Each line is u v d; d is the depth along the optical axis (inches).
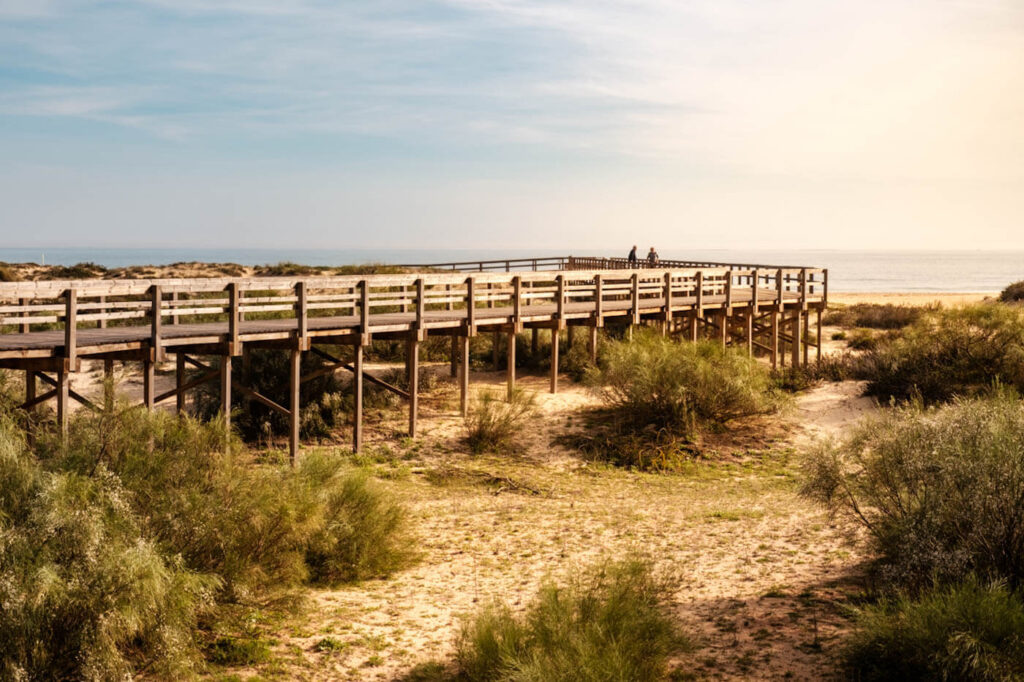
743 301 1019.3
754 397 733.3
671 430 710.5
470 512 520.4
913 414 374.3
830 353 1178.6
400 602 357.7
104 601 244.5
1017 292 1713.8
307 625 326.6
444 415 758.5
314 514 358.9
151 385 494.3
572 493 577.9
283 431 682.2
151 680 258.4
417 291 677.9
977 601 252.5
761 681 264.7
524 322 845.2
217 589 305.9
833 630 306.3
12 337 502.9
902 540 318.7
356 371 641.0
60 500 263.7
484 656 259.3
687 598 354.0
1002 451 308.5
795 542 438.0
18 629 234.4
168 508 307.4
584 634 245.1
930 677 241.4
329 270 1877.5
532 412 758.5
